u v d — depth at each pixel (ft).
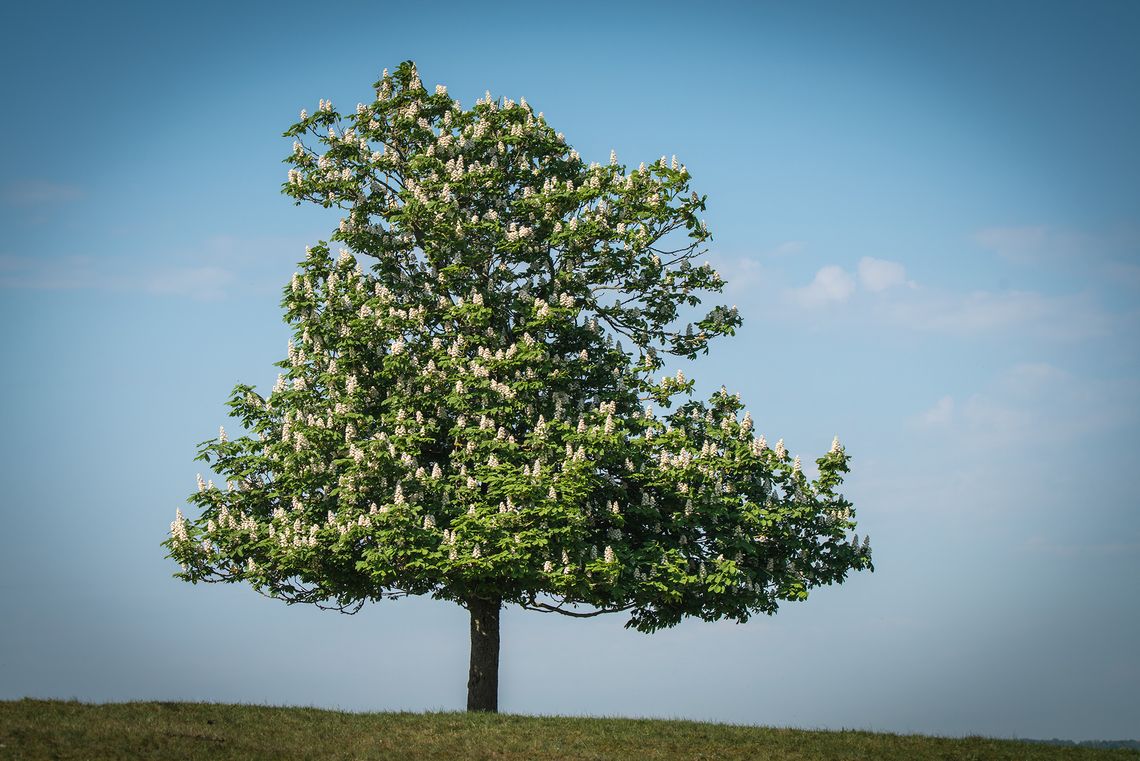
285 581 88.12
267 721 82.02
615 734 80.38
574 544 80.94
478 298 90.48
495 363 86.43
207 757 71.46
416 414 86.17
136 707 82.84
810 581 88.58
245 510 88.38
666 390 92.22
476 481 83.76
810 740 80.38
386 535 78.69
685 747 77.51
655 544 84.07
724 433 89.25
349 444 84.38
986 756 76.84
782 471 87.40
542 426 83.71
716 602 86.38
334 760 73.00
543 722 83.97
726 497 86.12
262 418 90.02
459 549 78.89
